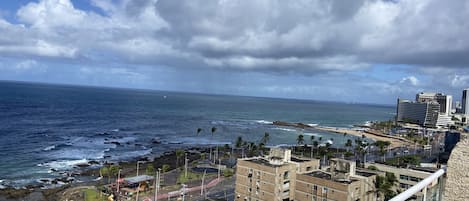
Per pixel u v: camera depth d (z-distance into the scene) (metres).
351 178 83.00
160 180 122.44
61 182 119.12
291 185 91.31
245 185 93.12
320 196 80.88
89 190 108.75
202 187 109.50
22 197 103.31
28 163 141.38
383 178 90.25
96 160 152.62
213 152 180.25
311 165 97.31
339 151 198.25
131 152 174.50
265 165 89.50
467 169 13.08
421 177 100.44
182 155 156.12
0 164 137.00
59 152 163.50
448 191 13.44
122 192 106.12
